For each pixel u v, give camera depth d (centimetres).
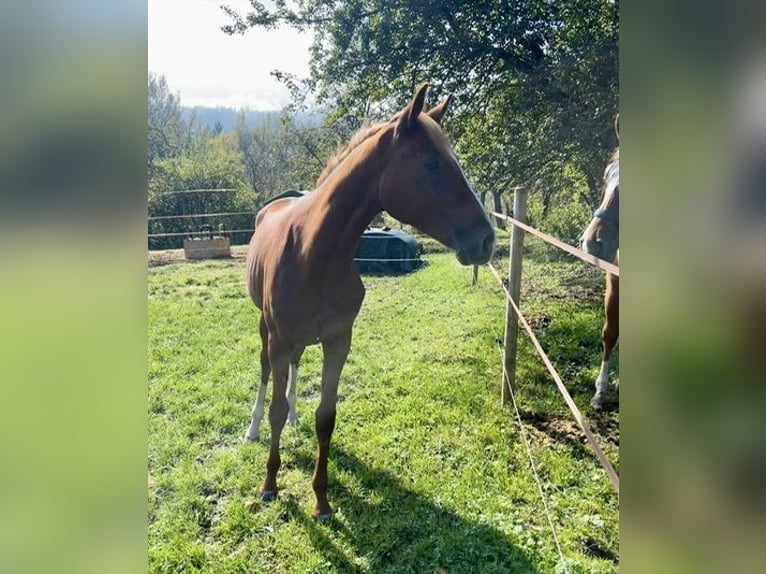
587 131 464
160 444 269
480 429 285
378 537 212
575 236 556
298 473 250
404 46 434
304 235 202
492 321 427
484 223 187
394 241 448
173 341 376
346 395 320
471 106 468
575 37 456
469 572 194
